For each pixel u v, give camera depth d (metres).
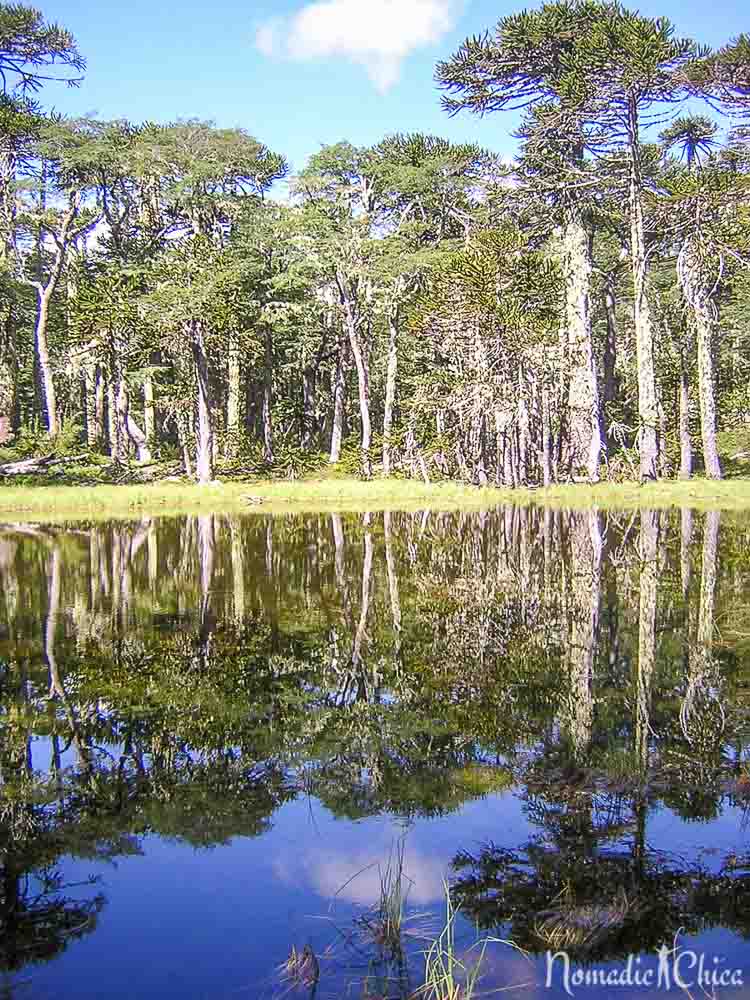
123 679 6.37
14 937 3.10
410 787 4.31
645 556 12.73
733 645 7.16
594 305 40.47
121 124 34.47
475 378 28.92
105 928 3.13
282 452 36.03
